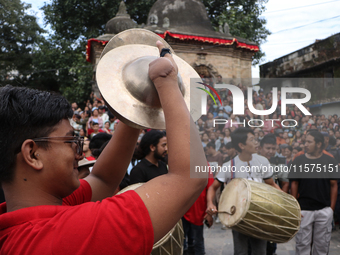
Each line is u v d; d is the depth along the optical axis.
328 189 3.62
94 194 1.39
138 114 1.13
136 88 1.14
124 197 0.91
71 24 20.44
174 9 15.94
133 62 1.23
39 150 0.98
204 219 3.75
